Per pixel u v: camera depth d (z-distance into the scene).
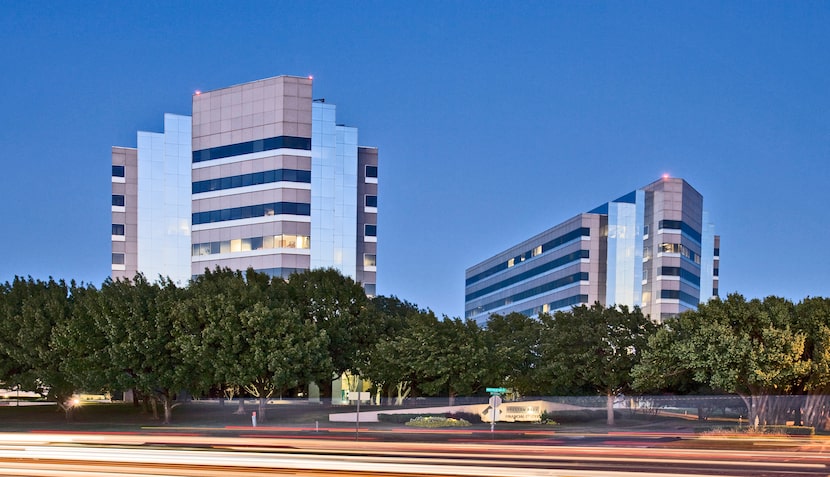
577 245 124.25
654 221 124.81
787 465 26.91
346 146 102.56
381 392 76.50
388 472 23.48
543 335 64.69
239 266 100.56
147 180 104.25
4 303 66.56
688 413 71.38
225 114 103.38
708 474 23.97
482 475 22.89
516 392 68.25
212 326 59.22
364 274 103.94
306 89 100.94
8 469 24.59
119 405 85.69
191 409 75.19
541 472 23.66
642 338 60.22
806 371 48.62
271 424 58.91
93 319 61.88
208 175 103.88
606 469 24.75
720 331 50.44
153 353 60.81
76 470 24.16
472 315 177.75
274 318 60.97
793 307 53.53
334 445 34.59
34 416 70.75
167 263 103.94
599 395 66.81
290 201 99.06
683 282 123.44
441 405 67.88
